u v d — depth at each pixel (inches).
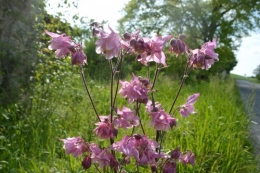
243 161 30.2
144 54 16.4
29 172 24.2
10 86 38.8
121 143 15.3
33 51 41.3
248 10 162.1
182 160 18.5
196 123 38.6
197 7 163.8
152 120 16.5
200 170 26.8
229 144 30.9
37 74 42.1
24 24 41.3
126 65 120.3
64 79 48.0
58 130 34.5
